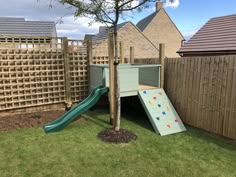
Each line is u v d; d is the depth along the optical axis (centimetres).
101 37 1378
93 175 330
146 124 594
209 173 336
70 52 744
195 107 548
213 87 496
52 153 405
